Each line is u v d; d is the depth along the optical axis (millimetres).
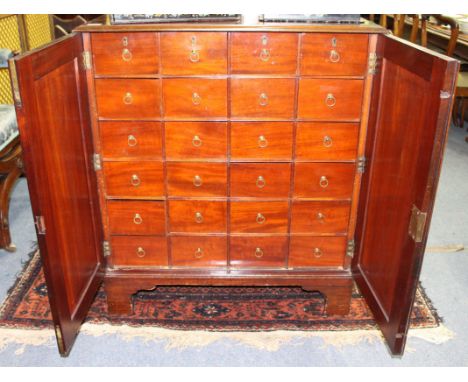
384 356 1688
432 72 1174
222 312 1903
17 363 1638
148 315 1883
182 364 1641
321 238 1774
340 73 1522
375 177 1583
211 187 1686
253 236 1768
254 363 1647
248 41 1476
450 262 2271
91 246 1694
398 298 1426
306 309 1928
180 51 1488
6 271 2182
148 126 1591
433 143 1184
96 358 1664
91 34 1479
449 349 1725
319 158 1640
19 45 3305
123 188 1691
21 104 1158
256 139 1606
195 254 1802
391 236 1474
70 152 1469
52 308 1438
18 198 2861
